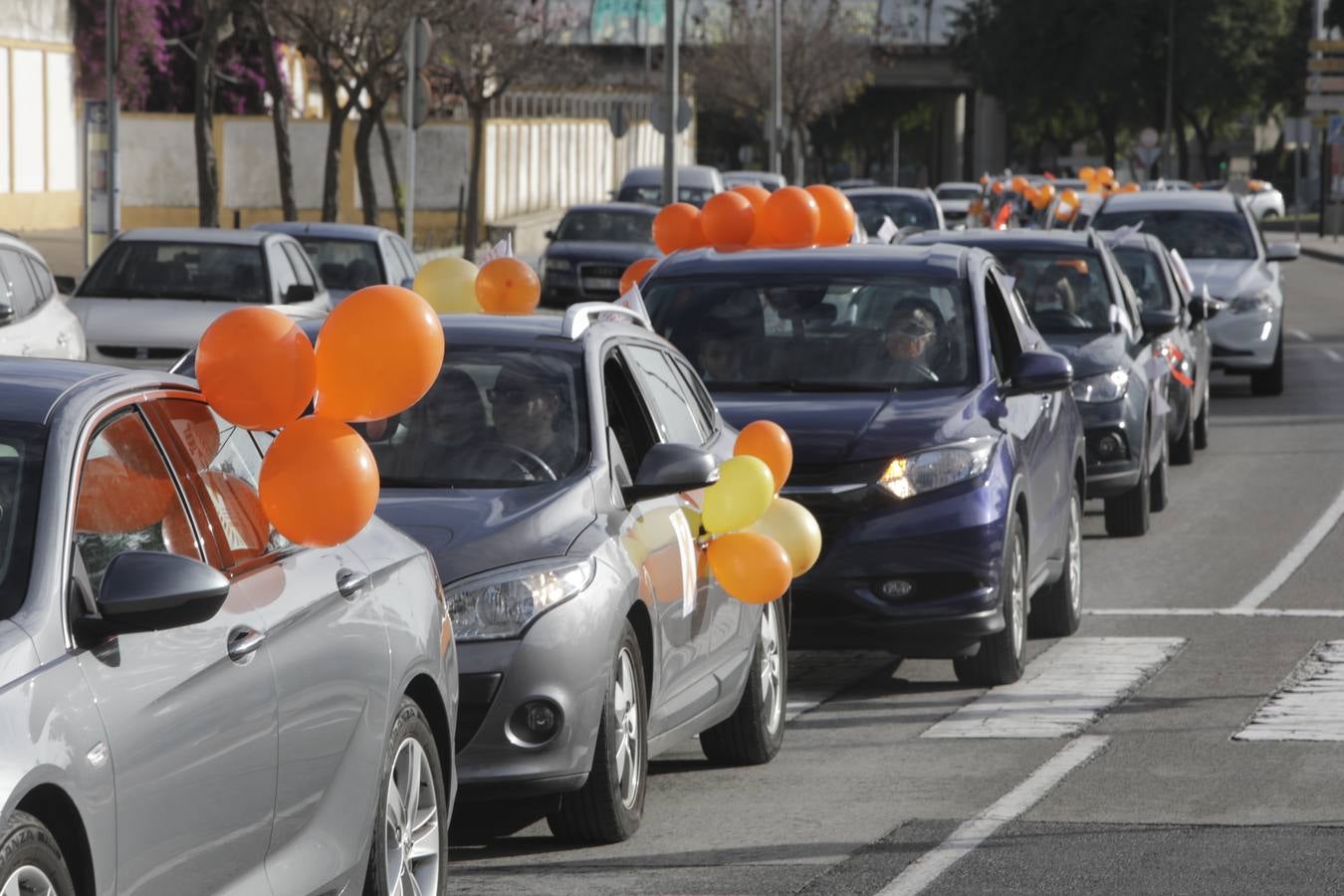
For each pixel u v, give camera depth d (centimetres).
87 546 1333
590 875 1945
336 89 11338
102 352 5097
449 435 2175
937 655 2806
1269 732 2564
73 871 1212
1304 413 6856
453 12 11225
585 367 2236
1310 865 1953
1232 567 3994
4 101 13025
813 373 3078
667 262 3331
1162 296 5516
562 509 2042
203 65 8750
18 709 1170
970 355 3080
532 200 15938
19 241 4641
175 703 1312
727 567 2288
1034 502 3070
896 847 2038
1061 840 2055
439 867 1712
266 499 1578
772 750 2469
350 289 6519
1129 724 2631
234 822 1382
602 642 1956
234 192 13425
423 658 1695
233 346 1562
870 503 2778
